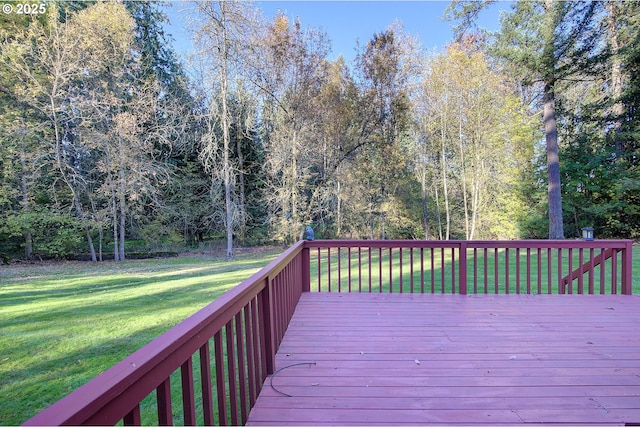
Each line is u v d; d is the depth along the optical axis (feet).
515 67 32.76
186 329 3.53
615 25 34.50
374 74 44.65
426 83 47.14
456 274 24.77
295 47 41.45
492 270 26.09
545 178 43.37
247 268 31.78
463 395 6.61
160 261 41.29
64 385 9.31
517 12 32.07
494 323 10.82
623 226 40.24
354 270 28.25
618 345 8.99
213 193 47.73
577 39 30.50
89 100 40.45
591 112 39.91
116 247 43.06
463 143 47.55
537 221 43.29
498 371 7.61
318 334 10.03
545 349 8.78
